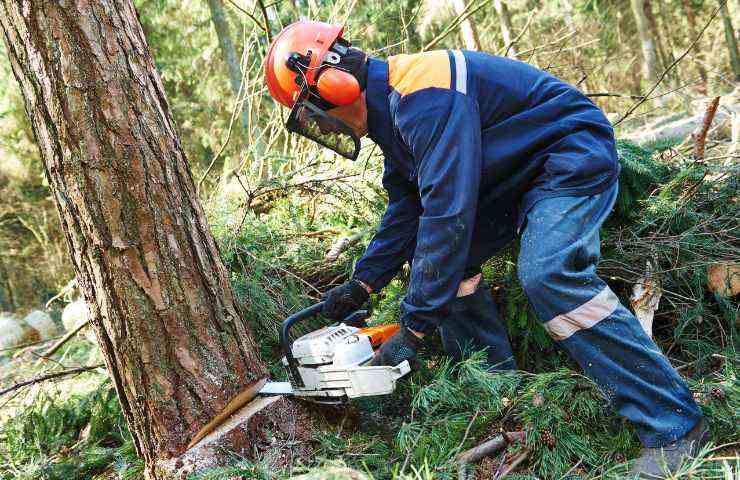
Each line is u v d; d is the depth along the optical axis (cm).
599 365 168
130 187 182
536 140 179
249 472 170
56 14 173
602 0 1336
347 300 208
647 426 165
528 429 181
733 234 246
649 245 235
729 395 176
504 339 225
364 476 139
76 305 458
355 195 302
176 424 191
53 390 314
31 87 177
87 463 230
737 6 1554
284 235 292
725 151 360
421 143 170
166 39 1138
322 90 177
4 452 247
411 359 183
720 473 153
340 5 421
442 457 178
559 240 168
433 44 420
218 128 1220
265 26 361
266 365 241
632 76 1349
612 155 179
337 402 191
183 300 191
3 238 1380
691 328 242
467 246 169
